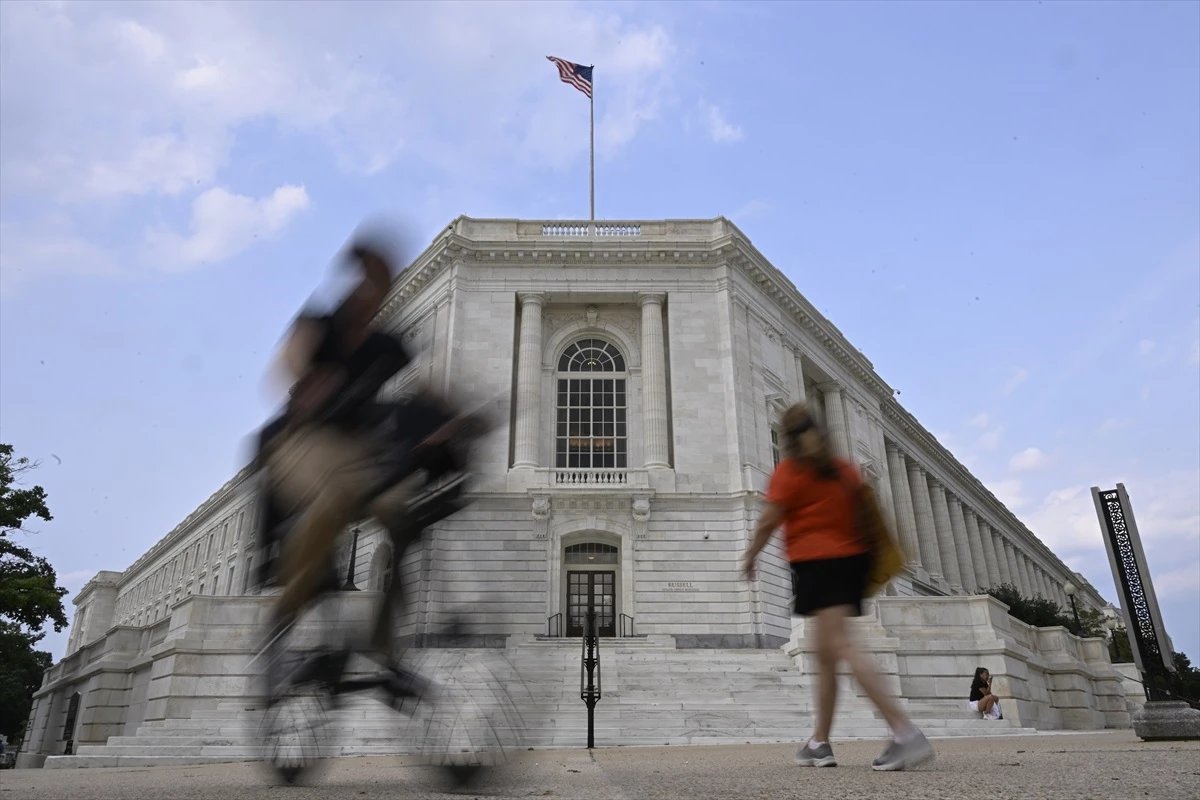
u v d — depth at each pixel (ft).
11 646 119.85
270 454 10.85
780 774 12.80
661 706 58.49
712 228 125.49
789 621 104.58
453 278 118.62
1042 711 72.79
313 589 10.34
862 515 14.35
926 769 13.06
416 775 9.92
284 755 10.75
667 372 118.73
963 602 69.05
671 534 105.70
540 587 100.27
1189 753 16.80
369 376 10.77
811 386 151.12
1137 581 33.27
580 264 121.39
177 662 66.64
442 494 10.55
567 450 116.37
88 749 50.31
